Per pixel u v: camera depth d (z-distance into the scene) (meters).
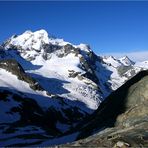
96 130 112.31
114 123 106.25
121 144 53.88
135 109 103.06
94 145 55.59
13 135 162.12
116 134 64.62
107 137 60.44
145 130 64.06
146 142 55.44
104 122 117.94
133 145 53.81
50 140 115.38
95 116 144.12
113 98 136.00
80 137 113.25
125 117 103.81
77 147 53.56
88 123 137.50
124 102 124.25
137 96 122.38
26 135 162.00
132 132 63.00
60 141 108.44
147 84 123.00
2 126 195.50
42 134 175.12
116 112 121.19
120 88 141.50
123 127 79.56
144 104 103.25
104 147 53.44
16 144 114.50
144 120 78.12
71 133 132.38
